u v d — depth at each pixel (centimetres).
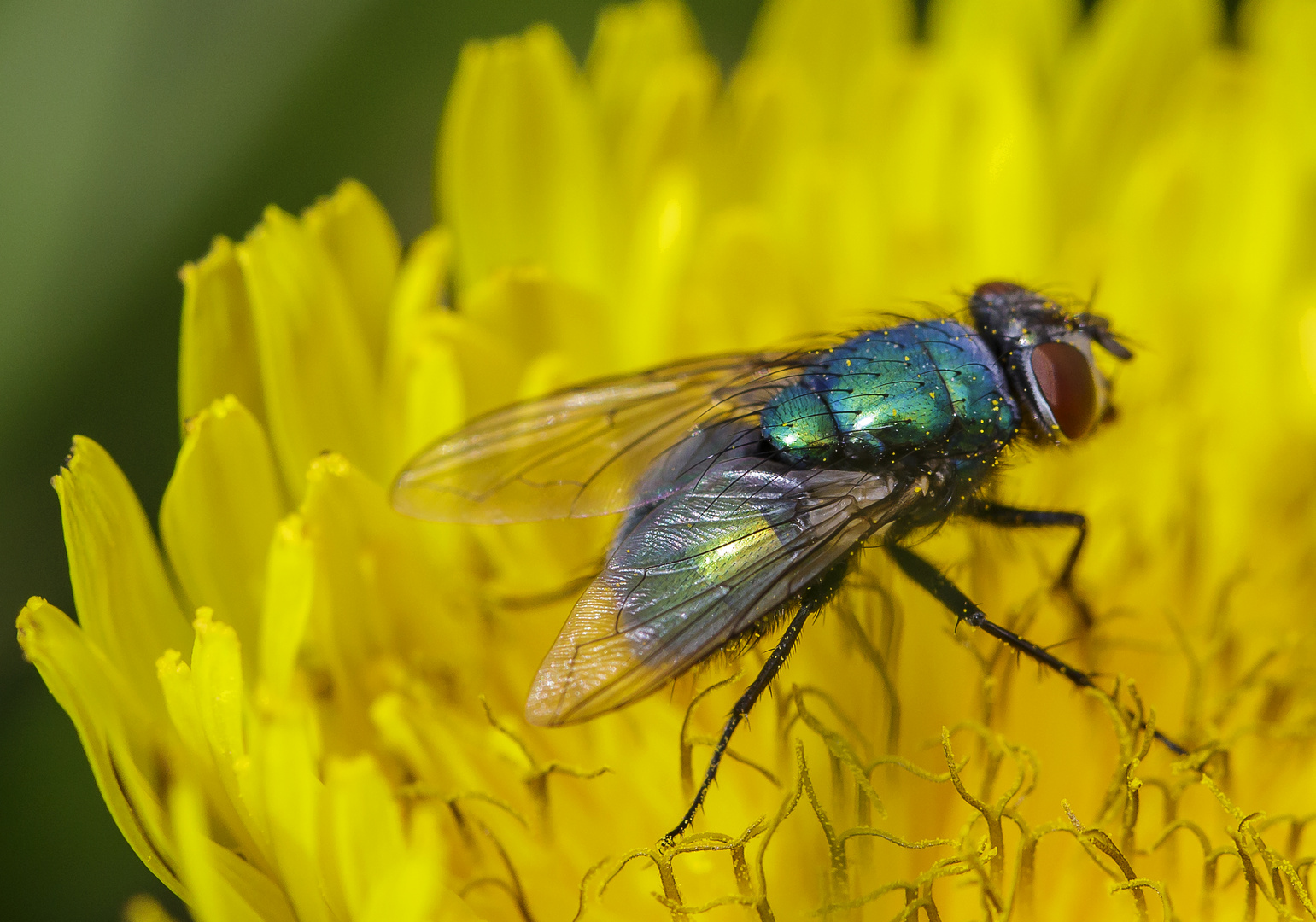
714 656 7
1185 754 7
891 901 7
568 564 8
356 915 7
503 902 7
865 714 7
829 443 7
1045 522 7
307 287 8
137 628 7
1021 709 8
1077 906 7
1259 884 7
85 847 8
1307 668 8
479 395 8
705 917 7
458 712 7
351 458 8
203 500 7
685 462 7
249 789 7
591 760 7
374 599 8
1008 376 7
